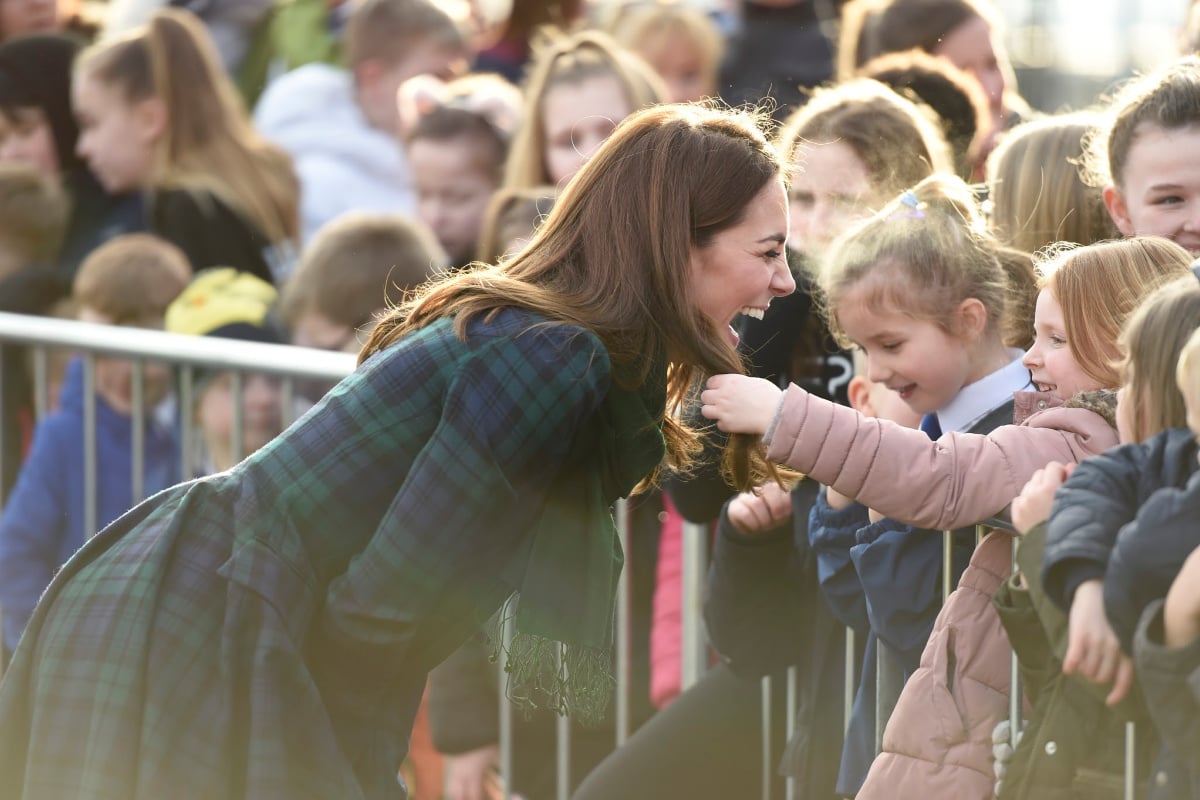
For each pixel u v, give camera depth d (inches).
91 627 303.1
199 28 652.1
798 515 370.9
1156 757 265.4
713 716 418.6
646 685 456.8
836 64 626.5
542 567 295.1
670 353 301.6
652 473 324.8
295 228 642.2
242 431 475.8
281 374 464.4
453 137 598.5
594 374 286.5
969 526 308.2
